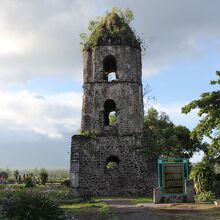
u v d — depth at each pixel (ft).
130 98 91.91
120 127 90.43
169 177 67.56
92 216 53.31
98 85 92.73
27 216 49.52
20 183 137.08
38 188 102.89
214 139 77.10
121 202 69.51
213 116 73.67
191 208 55.93
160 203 64.80
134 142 89.51
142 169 87.81
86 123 91.45
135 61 94.53
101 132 90.22
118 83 92.53
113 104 96.32
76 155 88.28
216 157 90.94
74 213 56.03
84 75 94.43
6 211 51.65
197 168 82.89
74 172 87.10
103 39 94.43
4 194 67.05
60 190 92.22
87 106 92.32
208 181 80.33
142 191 86.79
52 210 51.16
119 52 93.71
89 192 86.89
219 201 62.39
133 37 95.71
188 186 66.13
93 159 88.63
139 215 50.60
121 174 87.76
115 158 91.86
